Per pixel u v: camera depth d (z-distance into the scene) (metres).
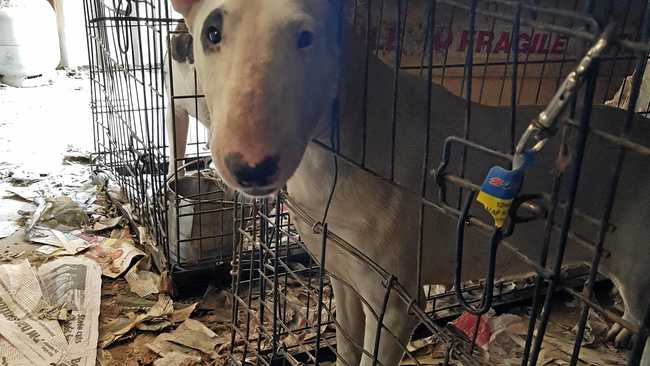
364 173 0.91
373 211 0.93
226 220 1.71
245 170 0.66
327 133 0.87
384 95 0.93
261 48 0.68
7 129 2.89
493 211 0.56
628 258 1.05
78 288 1.65
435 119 0.97
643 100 1.69
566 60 1.34
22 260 1.79
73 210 2.05
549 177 0.98
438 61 1.30
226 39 0.71
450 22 1.12
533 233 1.02
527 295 1.70
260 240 1.21
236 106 0.67
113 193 2.21
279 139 0.68
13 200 2.19
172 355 1.46
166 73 1.95
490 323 1.58
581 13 0.47
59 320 1.52
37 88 3.60
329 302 1.55
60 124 3.00
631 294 1.09
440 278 1.07
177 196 1.65
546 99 1.47
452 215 0.66
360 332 1.18
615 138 0.47
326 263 1.06
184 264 1.71
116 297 1.67
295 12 0.70
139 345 1.50
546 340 1.54
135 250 1.87
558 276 0.54
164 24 1.86
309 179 0.94
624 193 1.02
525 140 0.51
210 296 1.71
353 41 0.87
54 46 3.83
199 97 1.60
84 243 1.90
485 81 1.39
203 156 2.24
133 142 2.09
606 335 1.57
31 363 1.37
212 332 1.54
